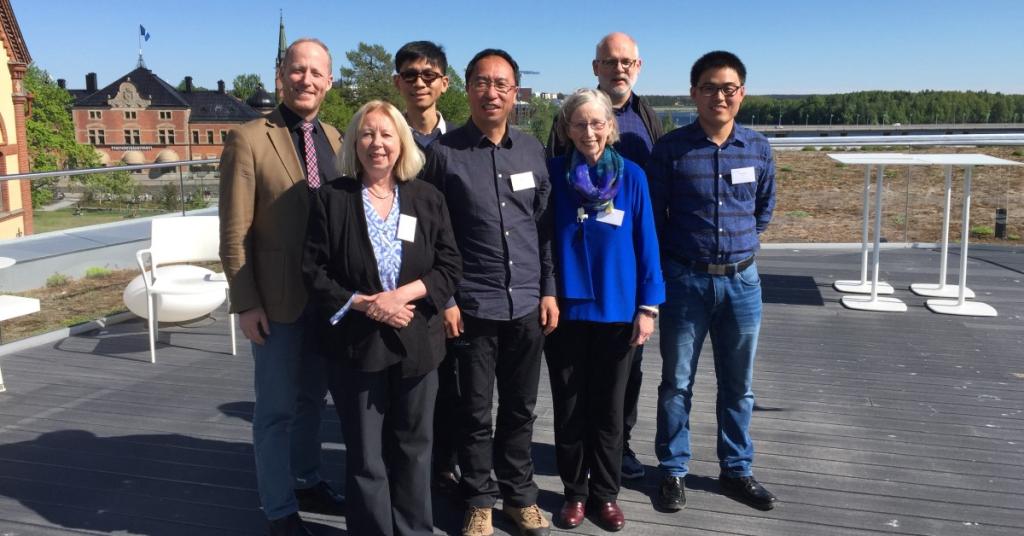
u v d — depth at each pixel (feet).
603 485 8.78
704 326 9.18
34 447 11.04
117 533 8.64
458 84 228.43
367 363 7.30
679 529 8.70
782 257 26.21
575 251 8.39
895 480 9.91
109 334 17.44
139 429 11.75
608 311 8.28
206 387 13.80
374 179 7.48
